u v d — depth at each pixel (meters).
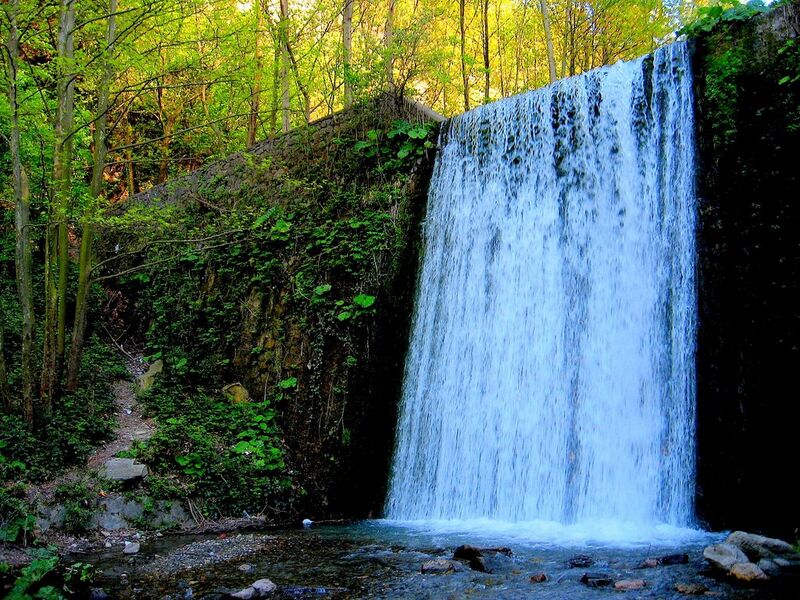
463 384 9.25
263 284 11.71
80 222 9.98
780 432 6.30
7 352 10.48
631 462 7.30
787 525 6.14
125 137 19.28
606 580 4.56
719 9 7.64
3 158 11.95
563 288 8.59
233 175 13.61
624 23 19.05
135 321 13.72
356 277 10.37
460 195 10.36
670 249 7.55
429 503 9.04
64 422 8.93
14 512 7.09
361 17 18.05
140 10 9.67
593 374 7.93
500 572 5.14
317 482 9.54
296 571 5.56
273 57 15.38
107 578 5.56
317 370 10.21
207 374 11.53
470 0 19.64
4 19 8.27
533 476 8.07
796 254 6.40
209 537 7.75
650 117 8.12
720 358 6.83
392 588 4.86
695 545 5.82
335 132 11.93
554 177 9.14
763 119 6.88
